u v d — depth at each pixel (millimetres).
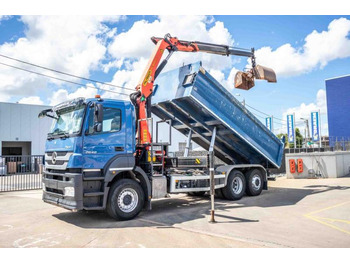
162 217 7879
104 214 8367
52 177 7773
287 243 5441
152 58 9594
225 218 7664
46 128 32625
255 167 11812
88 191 7180
